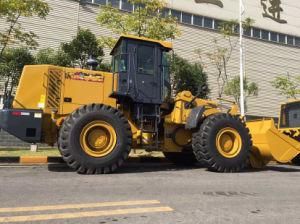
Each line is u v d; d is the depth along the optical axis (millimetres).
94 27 24766
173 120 8898
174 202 5105
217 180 7180
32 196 5258
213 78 28859
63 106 8242
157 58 8805
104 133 7742
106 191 5750
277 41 32844
